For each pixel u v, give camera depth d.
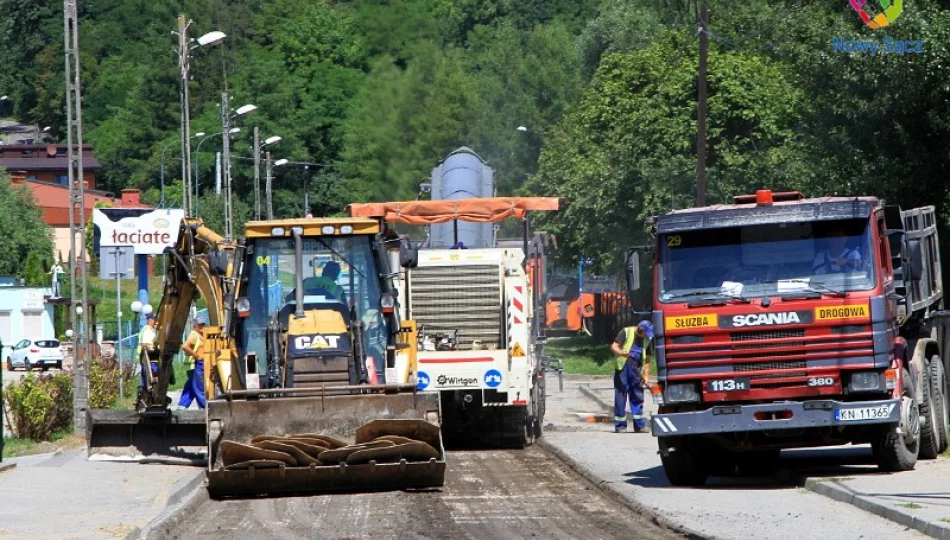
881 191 97.06
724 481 51.50
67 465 60.81
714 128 147.50
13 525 41.25
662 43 168.88
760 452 57.25
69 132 80.69
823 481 45.72
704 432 47.25
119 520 42.12
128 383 107.06
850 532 35.59
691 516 39.97
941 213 97.69
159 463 62.19
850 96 97.00
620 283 186.88
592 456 61.75
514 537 37.03
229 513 44.88
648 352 79.12
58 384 76.44
